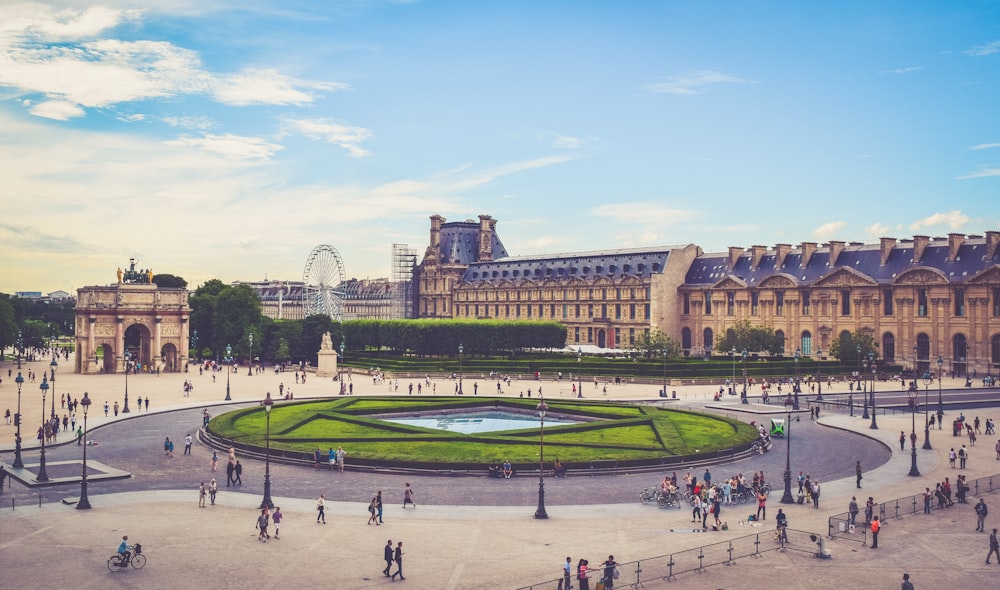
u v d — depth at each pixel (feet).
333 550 210.79
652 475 307.37
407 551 210.38
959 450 332.39
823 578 193.57
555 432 371.35
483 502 263.90
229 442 345.31
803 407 503.61
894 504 261.85
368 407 463.42
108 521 236.22
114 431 398.83
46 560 200.64
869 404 508.53
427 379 605.31
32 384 611.88
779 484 295.69
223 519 239.71
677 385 630.74
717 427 393.29
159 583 185.88
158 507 253.03
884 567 201.77
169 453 337.52
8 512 245.04
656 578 192.54
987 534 230.07
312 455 322.75
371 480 294.87
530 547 214.48
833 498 271.28
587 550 212.43
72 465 312.91
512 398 500.74
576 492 278.46
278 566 198.18
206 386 611.06
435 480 295.89
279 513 222.07
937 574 196.54
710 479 290.35
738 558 207.82
